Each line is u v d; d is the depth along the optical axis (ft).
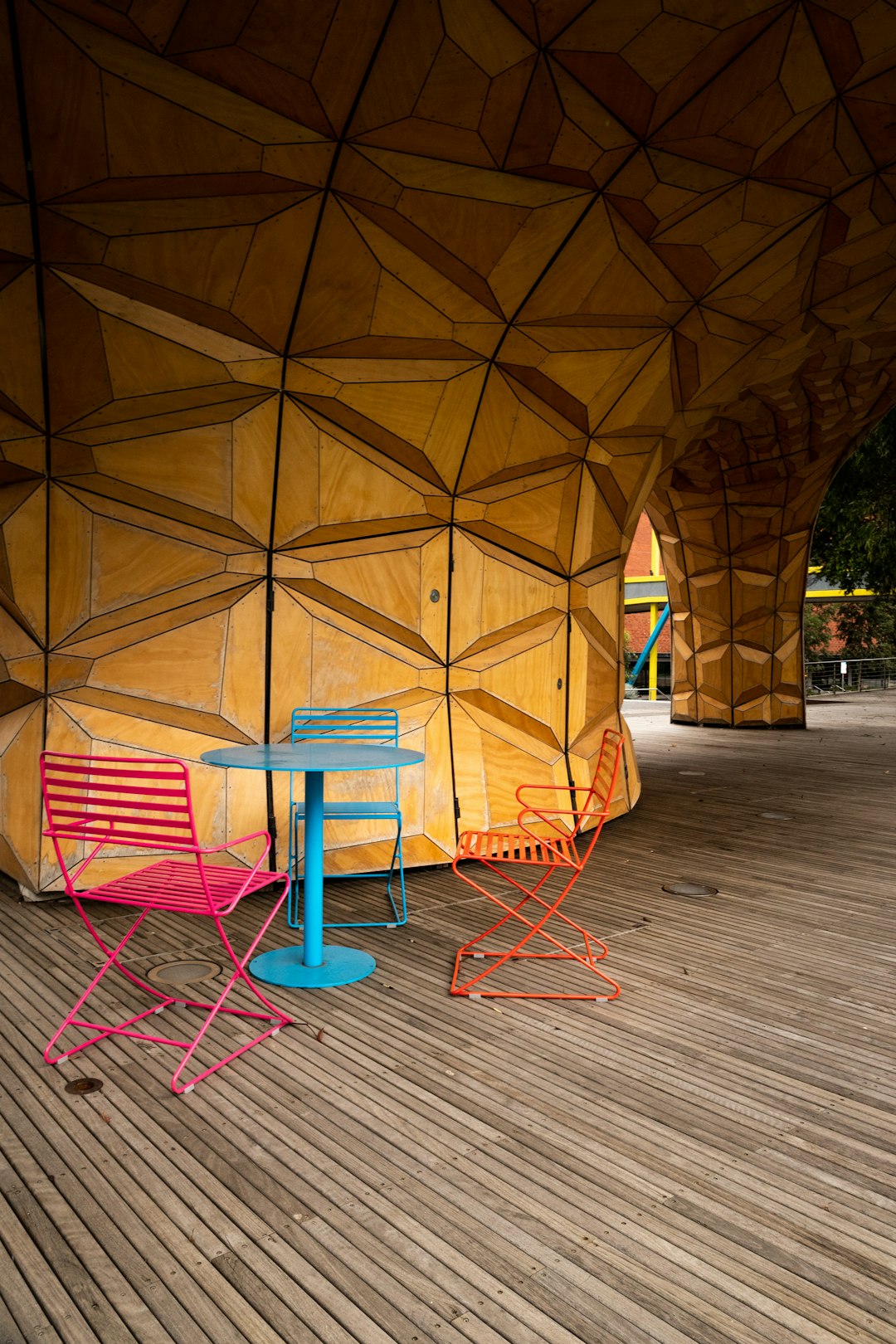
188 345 17.62
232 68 14.05
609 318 21.57
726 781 36.27
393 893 19.93
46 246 15.66
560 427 23.35
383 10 13.76
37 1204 8.37
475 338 19.95
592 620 26.50
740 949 16.26
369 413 20.02
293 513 20.12
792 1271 7.59
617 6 14.71
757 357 28.94
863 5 15.79
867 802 31.53
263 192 15.90
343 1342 6.66
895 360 36.91
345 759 14.28
